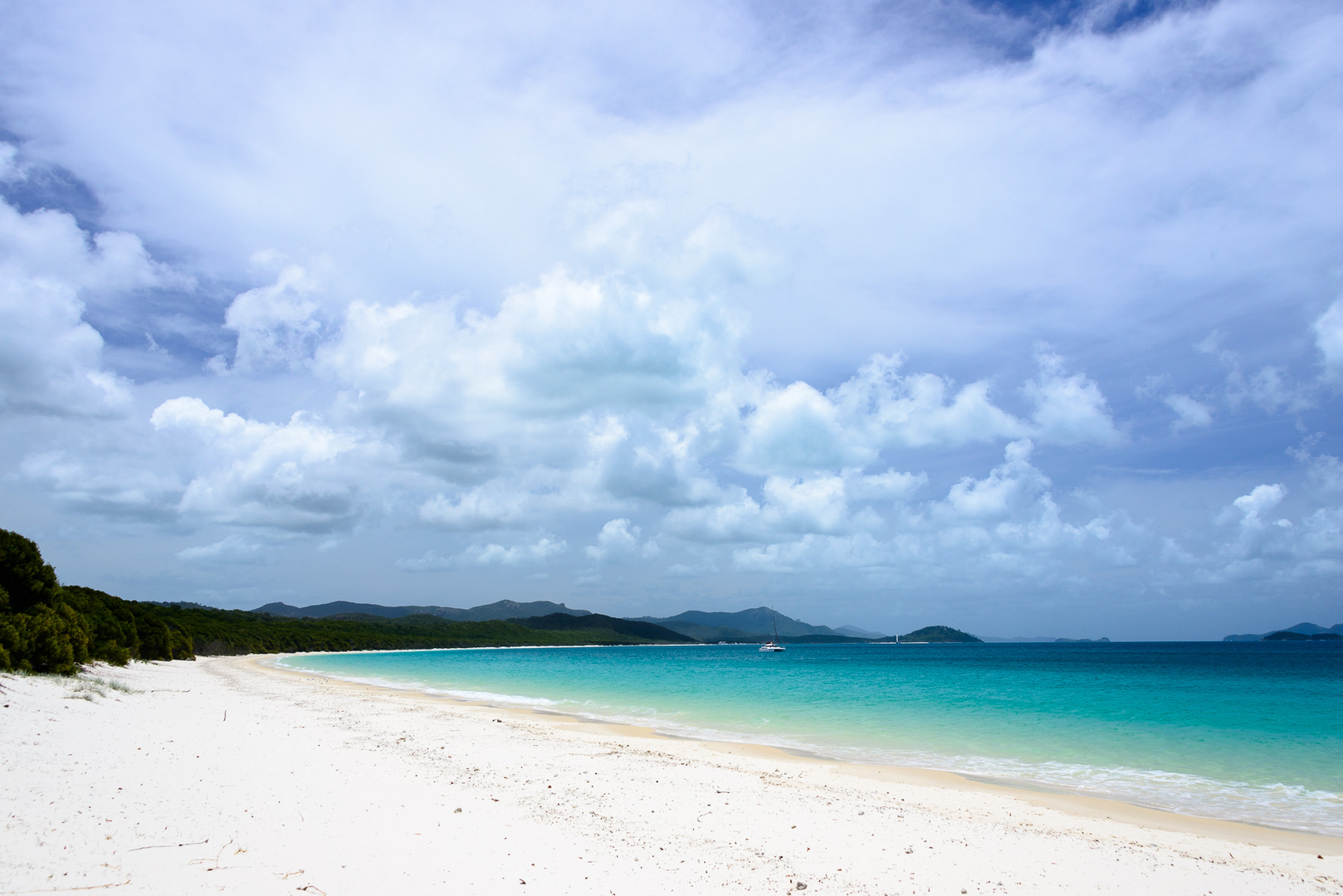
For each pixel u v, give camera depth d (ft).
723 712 111.96
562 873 29.78
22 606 110.01
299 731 69.31
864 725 94.94
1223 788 57.41
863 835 38.75
